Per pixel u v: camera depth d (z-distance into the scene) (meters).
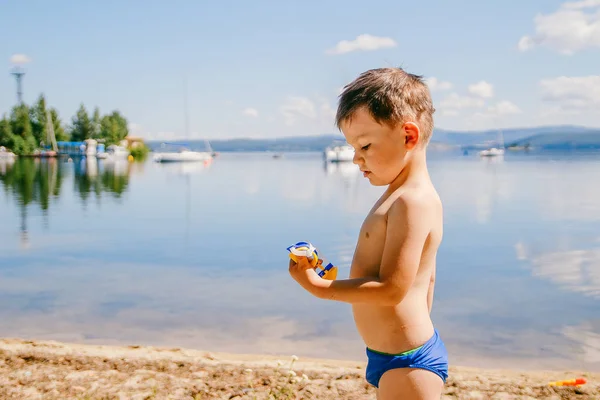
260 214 20.64
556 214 19.12
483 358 5.34
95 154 118.25
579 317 6.74
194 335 6.12
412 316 2.04
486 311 7.01
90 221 18.66
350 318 6.77
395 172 2.03
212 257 11.52
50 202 26.62
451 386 4.02
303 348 5.65
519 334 6.06
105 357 4.59
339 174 58.84
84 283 8.95
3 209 23.06
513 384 4.07
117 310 7.22
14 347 4.87
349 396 3.80
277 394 3.80
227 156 187.50
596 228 15.47
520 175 48.34
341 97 2.10
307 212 21.27
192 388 3.90
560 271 9.59
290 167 82.12
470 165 77.19
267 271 9.93
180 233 15.44
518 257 11.02
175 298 7.88
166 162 103.50
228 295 8.01
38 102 114.44
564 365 5.12
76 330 6.34
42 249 12.71
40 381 3.99
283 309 7.21
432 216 2.00
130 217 19.88
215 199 28.00
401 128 1.97
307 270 2.02
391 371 2.05
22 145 112.50
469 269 9.82
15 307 7.40
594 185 34.59
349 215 20.14
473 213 19.64
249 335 6.09
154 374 4.18
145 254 11.96
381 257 2.04
